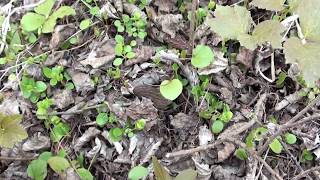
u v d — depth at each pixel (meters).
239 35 0.30
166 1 0.37
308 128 0.33
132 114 0.33
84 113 0.33
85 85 0.33
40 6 0.35
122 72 0.34
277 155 0.32
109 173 0.32
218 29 0.30
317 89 0.33
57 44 0.35
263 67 0.35
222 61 0.34
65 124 0.33
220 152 0.32
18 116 0.28
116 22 0.35
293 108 0.34
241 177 0.31
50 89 0.34
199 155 0.32
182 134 0.33
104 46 0.35
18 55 0.35
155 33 0.35
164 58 0.34
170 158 0.32
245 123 0.32
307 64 0.27
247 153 0.31
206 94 0.33
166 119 0.33
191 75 0.34
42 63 0.34
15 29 0.36
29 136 0.32
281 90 0.34
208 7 0.36
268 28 0.30
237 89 0.34
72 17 0.36
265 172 0.32
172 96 0.31
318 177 0.31
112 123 0.33
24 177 0.31
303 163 0.33
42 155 0.31
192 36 0.33
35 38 0.35
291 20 0.35
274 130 0.31
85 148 0.33
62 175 0.30
